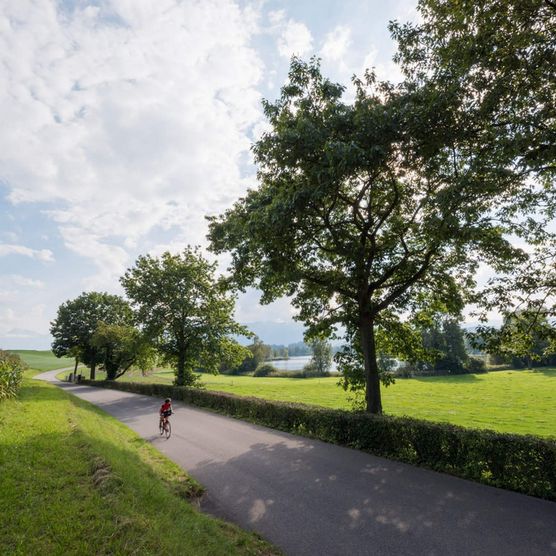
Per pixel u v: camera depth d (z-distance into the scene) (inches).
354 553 247.0
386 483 382.0
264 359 4256.9
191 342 1416.1
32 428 433.1
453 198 416.2
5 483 255.0
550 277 462.9
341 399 1502.2
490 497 337.4
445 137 454.6
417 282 674.8
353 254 606.2
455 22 413.7
